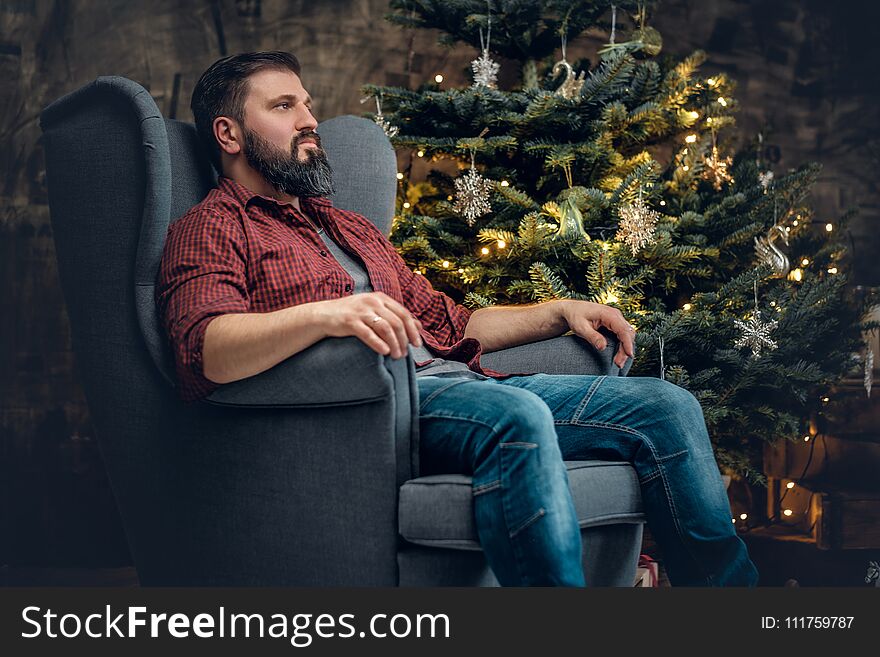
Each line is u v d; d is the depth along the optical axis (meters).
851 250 3.39
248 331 1.19
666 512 1.36
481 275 2.17
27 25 2.70
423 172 3.09
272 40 2.98
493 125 2.25
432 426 1.24
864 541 2.52
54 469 2.60
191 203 1.60
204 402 1.32
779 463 2.94
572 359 1.63
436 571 1.18
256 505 1.27
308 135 1.63
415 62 3.15
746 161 2.48
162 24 2.86
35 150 2.68
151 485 1.38
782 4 3.49
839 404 2.75
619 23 2.85
